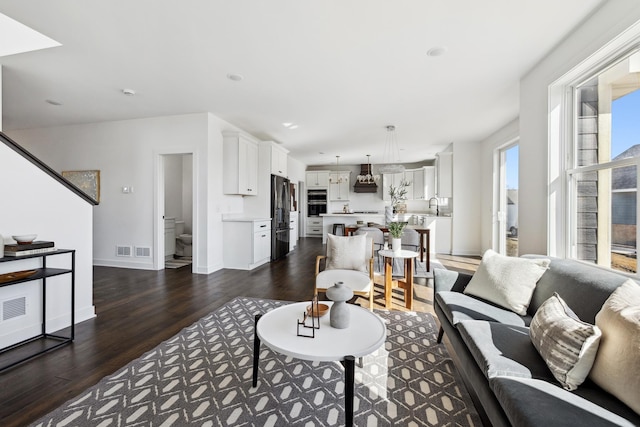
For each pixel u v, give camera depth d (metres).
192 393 1.64
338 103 3.95
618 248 1.97
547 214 2.59
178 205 6.91
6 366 1.87
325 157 8.32
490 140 5.63
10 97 3.75
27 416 1.44
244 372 1.85
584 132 2.38
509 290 1.90
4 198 2.14
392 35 2.39
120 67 2.94
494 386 1.16
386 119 4.66
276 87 3.43
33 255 2.07
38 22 2.22
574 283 1.58
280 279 4.18
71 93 3.62
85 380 1.76
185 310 2.95
